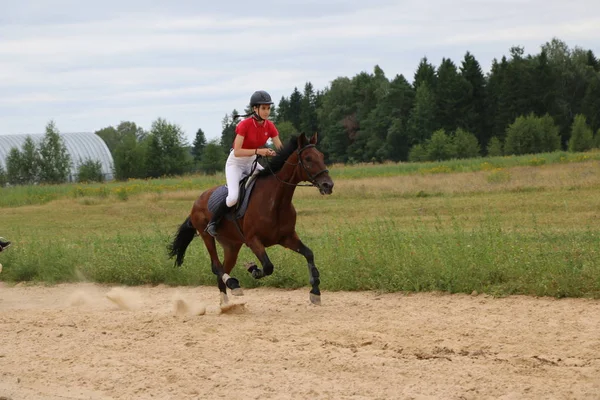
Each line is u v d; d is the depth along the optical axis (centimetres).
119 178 7069
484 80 9694
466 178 3269
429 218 2156
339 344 796
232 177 1034
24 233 2395
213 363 734
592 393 588
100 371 728
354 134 10281
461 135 7631
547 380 629
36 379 721
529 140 7512
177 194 3525
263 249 987
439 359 713
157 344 834
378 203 2661
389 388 630
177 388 662
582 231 1540
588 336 784
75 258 1536
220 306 1066
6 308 1234
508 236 1309
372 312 1002
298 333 861
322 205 2700
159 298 1261
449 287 1105
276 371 695
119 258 1480
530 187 2692
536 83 9175
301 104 12031
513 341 779
